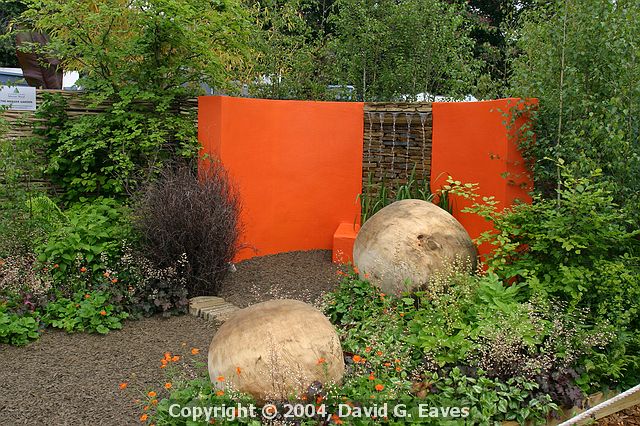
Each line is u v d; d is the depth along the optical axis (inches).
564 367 179.2
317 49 418.0
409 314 209.0
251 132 322.3
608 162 233.5
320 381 155.2
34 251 250.8
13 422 165.9
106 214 294.2
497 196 284.8
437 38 394.3
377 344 183.0
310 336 159.3
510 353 174.4
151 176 291.4
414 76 400.8
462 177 307.1
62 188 324.5
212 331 234.2
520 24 382.6
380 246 232.5
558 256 211.0
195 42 317.4
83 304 233.5
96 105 311.9
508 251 227.3
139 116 311.0
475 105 298.4
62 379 192.1
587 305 206.8
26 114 312.8
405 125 336.5
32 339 222.1
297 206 346.3
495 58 443.8
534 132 267.7
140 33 325.4
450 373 171.9
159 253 258.7
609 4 232.2
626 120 233.8
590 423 178.7
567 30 248.4
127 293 246.7
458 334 183.5
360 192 348.5
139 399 178.9
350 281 238.1
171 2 295.7
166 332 232.8
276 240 341.4
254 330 159.8
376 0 403.9
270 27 448.1
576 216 212.8
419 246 228.1
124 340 224.2
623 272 201.8
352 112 344.8
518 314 187.0
